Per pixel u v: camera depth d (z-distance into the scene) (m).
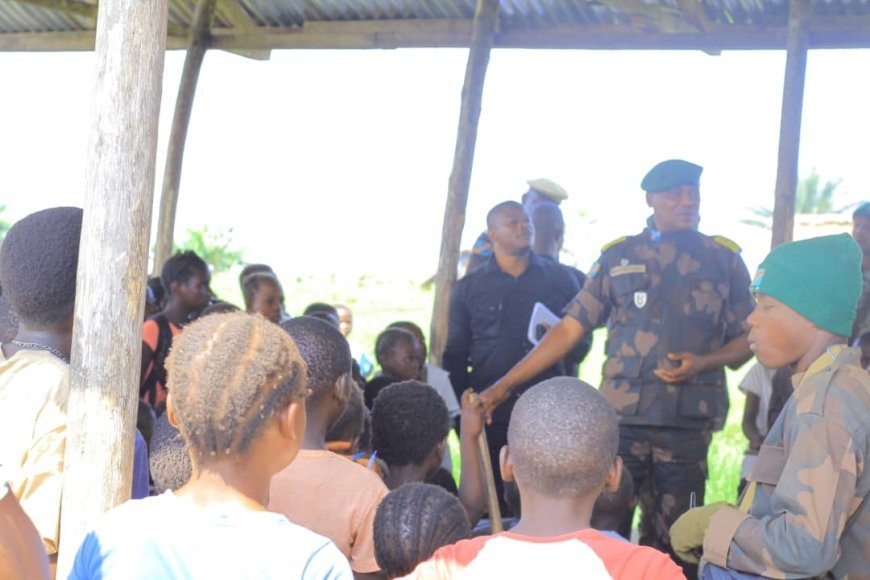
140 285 2.61
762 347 2.97
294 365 1.93
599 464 2.18
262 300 5.96
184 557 1.78
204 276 5.60
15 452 2.38
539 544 2.12
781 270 2.92
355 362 5.30
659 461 4.60
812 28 6.20
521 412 2.23
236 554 1.78
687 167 4.62
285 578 1.77
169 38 8.01
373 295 25.36
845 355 2.83
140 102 2.60
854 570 2.78
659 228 4.68
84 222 2.59
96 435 2.54
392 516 2.56
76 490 2.53
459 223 6.44
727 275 4.63
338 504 2.67
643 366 4.57
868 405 2.73
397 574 2.56
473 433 3.77
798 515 2.67
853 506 2.76
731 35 6.43
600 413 2.21
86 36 8.05
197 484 1.89
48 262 2.56
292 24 7.64
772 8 6.35
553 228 7.02
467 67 6.49
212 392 1.85
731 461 9.23
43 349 2.59
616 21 6.77
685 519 3.03
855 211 6.27
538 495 2.21
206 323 1.94
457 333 6.05
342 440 3.21
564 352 4.64
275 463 1.92
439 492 2.62
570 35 6.84
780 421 2.90
